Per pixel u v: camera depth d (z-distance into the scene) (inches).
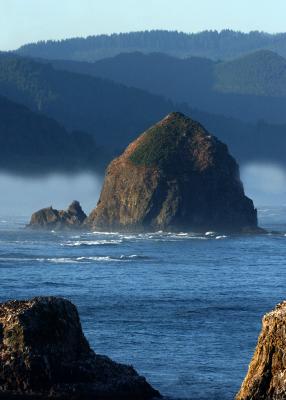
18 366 3794.3
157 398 3951.8
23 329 3816.4
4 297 7017.7
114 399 3865.7
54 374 3823.8
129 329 5679.1
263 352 3469.5
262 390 3449.8
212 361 4771.2
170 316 6205.7
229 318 6176.2
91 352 3959.2
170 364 4685.0
